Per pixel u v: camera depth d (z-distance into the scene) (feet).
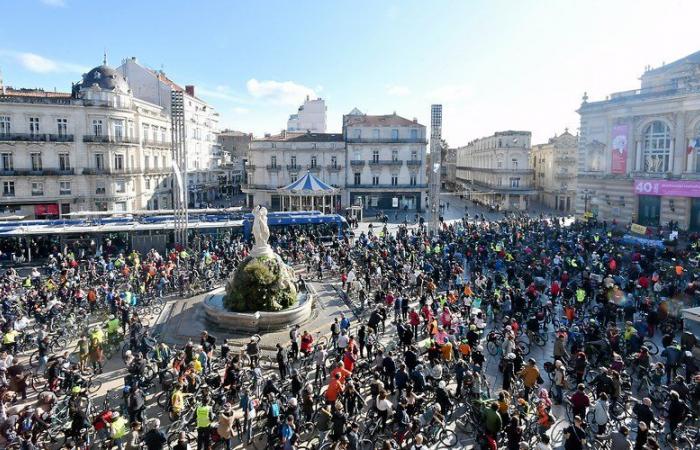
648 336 73.87
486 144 296.92
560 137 266.77
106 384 60.95
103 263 107.24
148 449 41.52
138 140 196.65
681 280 90.17
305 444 47.88
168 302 93.35
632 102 163.53
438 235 145.79
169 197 228.43
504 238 131.03
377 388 48.91
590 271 98.17
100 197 182.60
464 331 70.95
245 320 76.95
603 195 177.47
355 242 138.82
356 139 247.70
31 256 128.67
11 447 42.57
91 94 177.88
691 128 148.36
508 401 48.34
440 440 48.73
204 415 44.80
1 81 178.40
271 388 49.90
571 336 67.05
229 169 336.49
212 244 131.03
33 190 173.47
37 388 60.03
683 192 148.25
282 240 135.03
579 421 42.37
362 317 84.84
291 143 245.24
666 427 51.44
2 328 70.03
